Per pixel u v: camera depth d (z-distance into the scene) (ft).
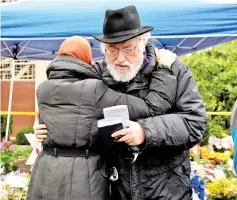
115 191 7.34
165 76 6.84
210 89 27.89
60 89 7.13
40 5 16.16
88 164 7.04
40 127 7.28
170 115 6.80
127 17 6.79
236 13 15.57
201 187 12.97
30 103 43.78
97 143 7.11
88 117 6.97
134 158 6.76
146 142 6.52
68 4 16.14
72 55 7.44
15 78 43.88
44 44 19.45
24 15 16.01
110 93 6.91
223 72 28.17
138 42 6.79
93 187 6.97
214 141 16.97
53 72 7.39
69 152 7.09
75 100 7.02
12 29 16.03
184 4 15.79
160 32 15.76
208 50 28.76
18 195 14.12
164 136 6.56
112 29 6.80
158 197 7.01
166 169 7.05
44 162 7.25
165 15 15.74
